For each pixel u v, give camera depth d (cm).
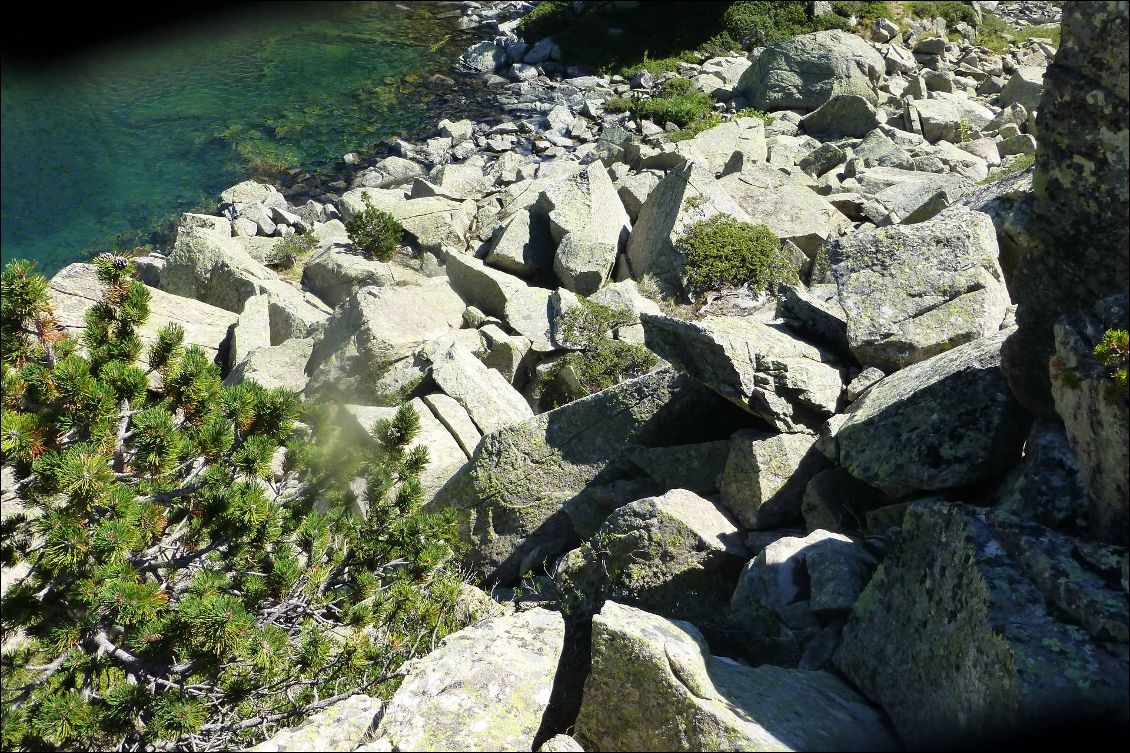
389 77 4578
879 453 1082
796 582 1048
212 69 4425
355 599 1083
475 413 1881
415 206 2950
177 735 880
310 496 1176
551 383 2192
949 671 764
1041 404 967
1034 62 4512
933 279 1369
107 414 986
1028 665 676
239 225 3105
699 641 875
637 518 1266
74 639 902
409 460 1257
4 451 920
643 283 2430
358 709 808
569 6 5147
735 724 756
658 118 3978
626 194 2852
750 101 4138
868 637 888
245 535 1009
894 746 790
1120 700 646
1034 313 938
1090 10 831
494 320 2311
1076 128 859
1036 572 749
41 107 2809
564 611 1266
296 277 2853
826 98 3950
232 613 887
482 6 5700
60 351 1075
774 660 999
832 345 1424
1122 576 713
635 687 824
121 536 893
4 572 1052
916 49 4588
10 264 1048
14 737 826
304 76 4481
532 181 3133
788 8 4872
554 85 4494
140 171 3469
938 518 855
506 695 805
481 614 1238
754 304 2317
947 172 2964
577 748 766
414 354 2114
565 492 1508
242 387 1143
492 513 1533
